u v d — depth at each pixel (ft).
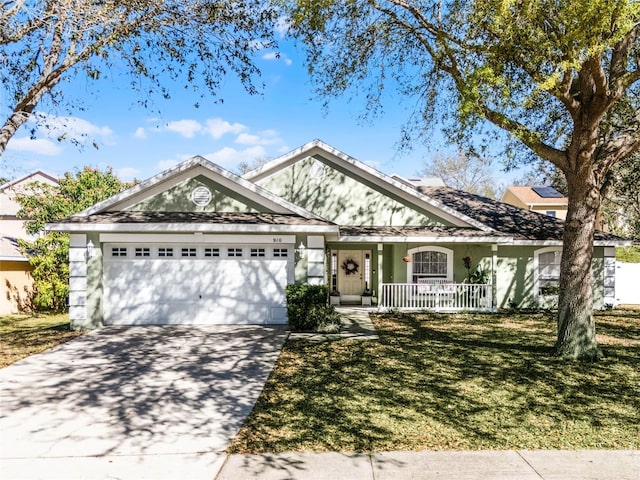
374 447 17.12
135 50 33.68
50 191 68.23
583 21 24.32
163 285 43.62
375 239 51.24
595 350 31.01
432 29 33.01
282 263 44.50
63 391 24.26
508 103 30.04
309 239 43.98
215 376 27.02
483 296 56.08
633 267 67.62
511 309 56.85
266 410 21.30
